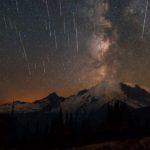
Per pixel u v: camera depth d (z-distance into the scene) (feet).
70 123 467.93
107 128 432.25
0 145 387.14
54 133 426.10
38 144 385.70
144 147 305.73
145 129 400.88
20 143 396.57
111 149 316.40
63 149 342.23
